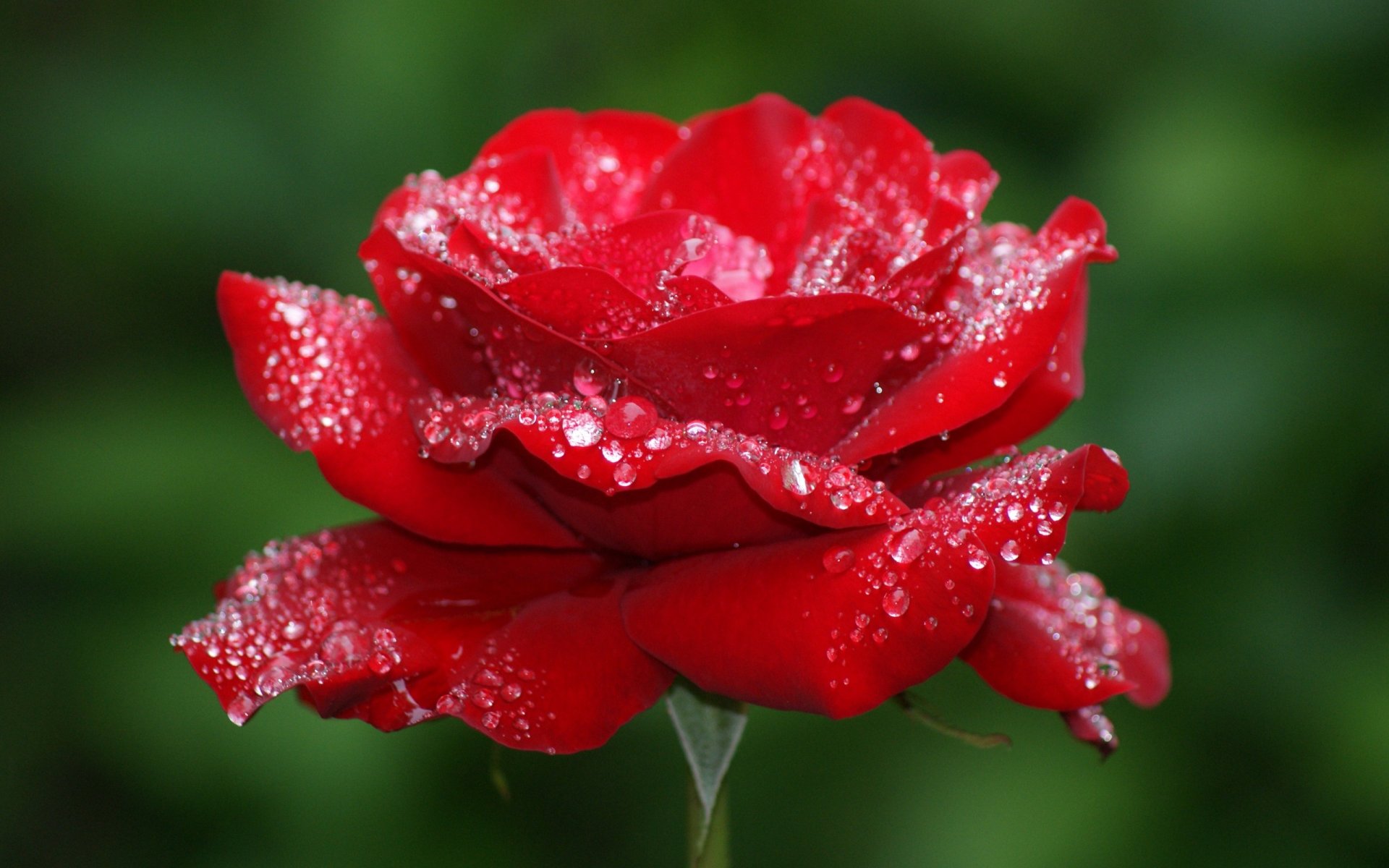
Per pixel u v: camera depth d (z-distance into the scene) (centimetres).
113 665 55
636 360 40
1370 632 55
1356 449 54
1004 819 55
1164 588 56
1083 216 43
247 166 57
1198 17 57
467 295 41
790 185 44
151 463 55
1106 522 55
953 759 57
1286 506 55
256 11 58
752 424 41
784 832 58
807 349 40
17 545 55
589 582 42
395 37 57
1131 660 44
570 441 40
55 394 59
